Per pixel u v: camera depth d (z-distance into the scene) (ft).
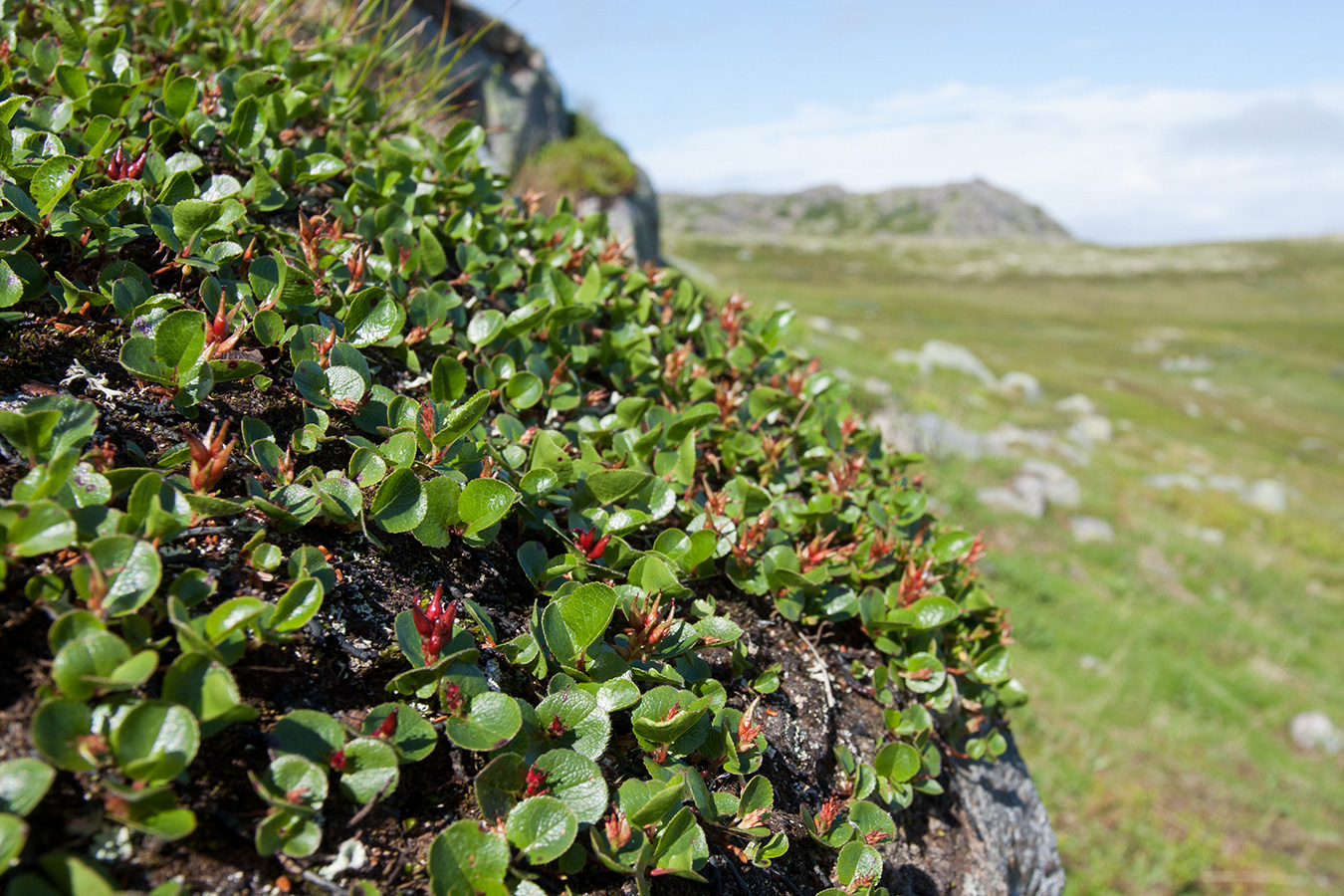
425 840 4.72
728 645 7.02
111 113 8.11
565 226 11.19
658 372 9.80
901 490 9.63
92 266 6.73
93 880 3.46
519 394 8.04
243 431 5.76
